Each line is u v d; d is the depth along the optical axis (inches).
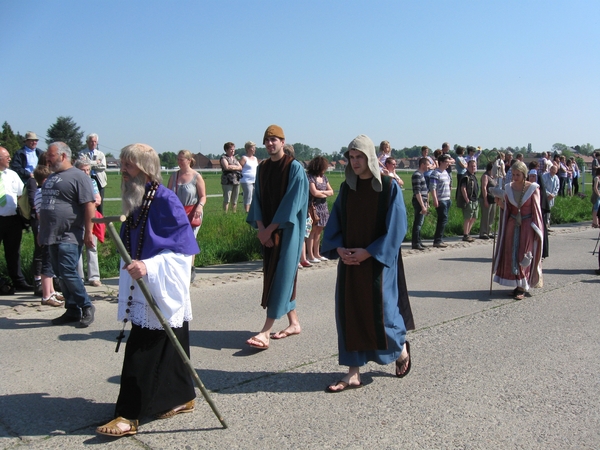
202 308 266.8
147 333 141.8
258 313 258.8
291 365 192.9
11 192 283.7
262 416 153.6
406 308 175.8
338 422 150.7
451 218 610.5
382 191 162.6
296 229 209.6
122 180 143.3
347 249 164.9
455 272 365.4
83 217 229.0
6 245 286.4
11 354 197.3
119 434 137.9
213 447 136.3
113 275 333.4
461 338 225.0
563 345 217.0
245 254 406.6
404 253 440.8
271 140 206.1
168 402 146.5
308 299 285.9
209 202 812.6
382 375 184.9
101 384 173.2
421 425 149.7
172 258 138.8
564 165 918.4
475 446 139.0
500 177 531.5
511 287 321.7
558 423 151.9
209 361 195.9
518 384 178.1
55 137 2979.8
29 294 284.7
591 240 533.3
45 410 155.0
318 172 373.1
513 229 291.4
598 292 307.9
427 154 527.2
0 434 141.6
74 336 217.5
